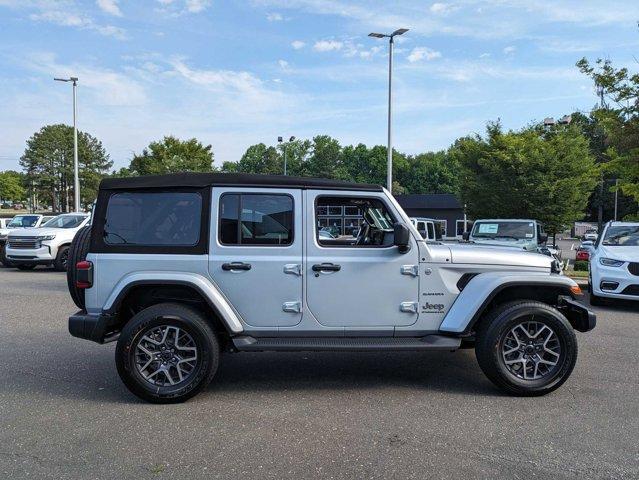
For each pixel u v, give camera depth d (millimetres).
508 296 5184
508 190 22125
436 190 98688
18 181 114812
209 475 3344
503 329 4770
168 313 4613
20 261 15117
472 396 4848
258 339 4863
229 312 4746
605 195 59812
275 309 4859
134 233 4836
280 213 4906
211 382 5250
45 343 6754
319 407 4555
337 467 3451
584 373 5547
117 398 4773
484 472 3389
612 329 7809
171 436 3936
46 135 72062
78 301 5094
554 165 21891
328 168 99438
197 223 4824
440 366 5848
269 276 4836
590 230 59781
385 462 3523
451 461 3541
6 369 5645
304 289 4871
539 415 4367
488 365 4797
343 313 4914
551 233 23609
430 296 4988
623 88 13188
